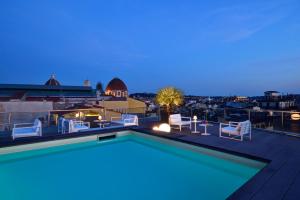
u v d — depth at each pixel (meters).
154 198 3.98
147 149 7.05
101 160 6.03
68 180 4.75
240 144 6.15
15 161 5.89
